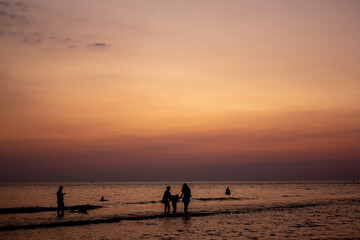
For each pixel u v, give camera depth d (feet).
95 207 114.83
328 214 91.45
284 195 211.20
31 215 88.38
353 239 54.60
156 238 55.42
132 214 89.56
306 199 161.27
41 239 54.65
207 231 62.44
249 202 138.31
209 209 103.91
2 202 153.89
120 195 231.09
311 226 69.10
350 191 290.76
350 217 84.69
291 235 58.23
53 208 106.42
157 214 89.25
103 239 54.70
